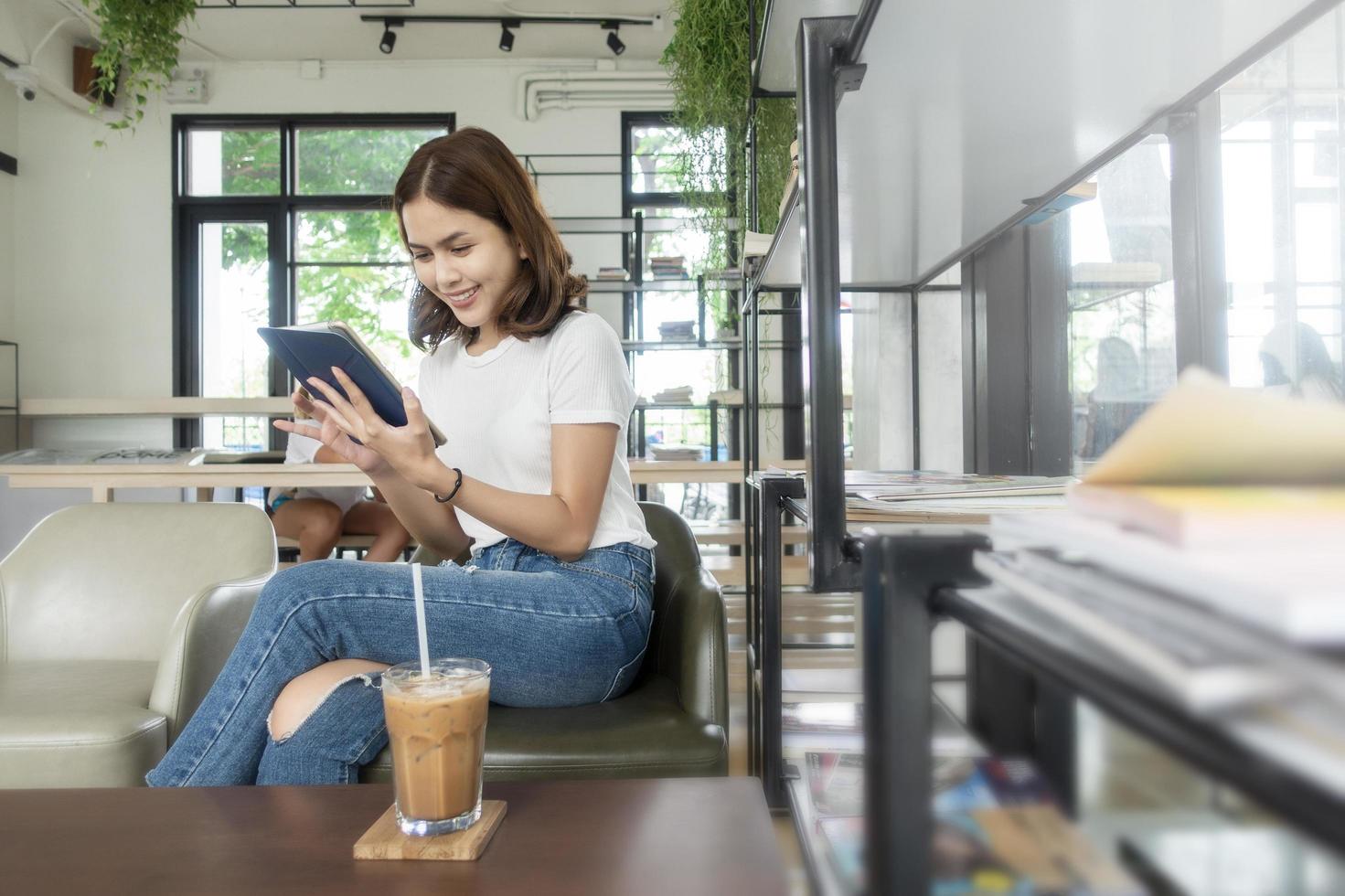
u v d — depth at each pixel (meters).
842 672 1.56
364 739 1.05
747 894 0.63
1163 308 1.24
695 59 3.51
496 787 0.84
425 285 1.40
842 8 1.09
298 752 1.04
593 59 6.12
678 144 4.68
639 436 5.91
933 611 0.41
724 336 5.25
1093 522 0.32
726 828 0.74
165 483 2.81
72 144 6.05
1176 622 0.25
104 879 0.65
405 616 1.12
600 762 1.11
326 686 1.05
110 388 6.05
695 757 1.12
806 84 0.77
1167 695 0.22
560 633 1.19
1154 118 1.01
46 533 1.82
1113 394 1.37
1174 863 0.45
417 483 1.16
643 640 1.31
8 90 5.94
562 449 1.26
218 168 6.13
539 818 0.76
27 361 6.05
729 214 4.02
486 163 1.28
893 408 2.46
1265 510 0.25
